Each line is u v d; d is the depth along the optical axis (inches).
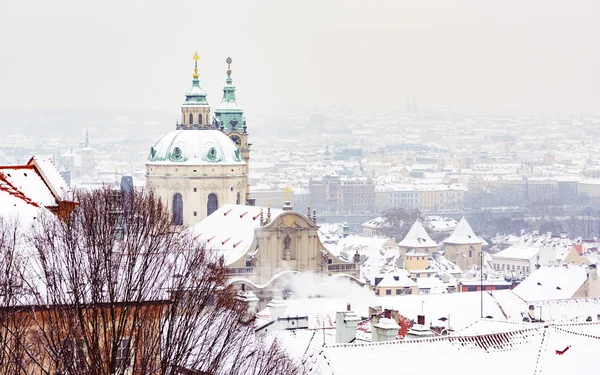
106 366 5506.9
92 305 5580.7
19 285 5556.1
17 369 5275.6
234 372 5930.1
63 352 5339.6
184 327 5816.9
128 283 5674.2
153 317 5797.2
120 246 6112.2
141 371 5546.3
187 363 5915.4
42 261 5679.1
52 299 5511.8
